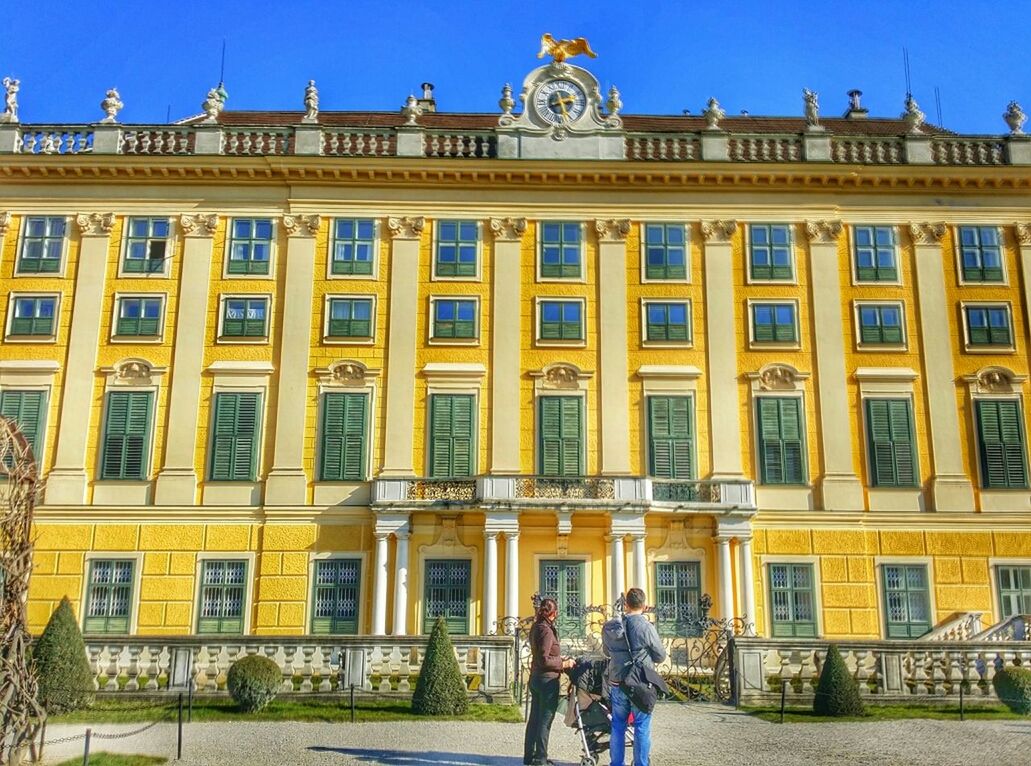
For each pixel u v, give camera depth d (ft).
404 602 113.29
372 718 72.38
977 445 121.29
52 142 126.31
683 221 126.93
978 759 59.93
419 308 123.65
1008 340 124.16
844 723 71.51
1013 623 104.06
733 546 116.57
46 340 121.60
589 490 114.62
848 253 126.41
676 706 79.61
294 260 124.47
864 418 121.70
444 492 115.44
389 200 126.72
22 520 57.36
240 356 121.90
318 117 150.41
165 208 125.80
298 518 117.19
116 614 114.93
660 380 122.01
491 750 61.52
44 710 56.75
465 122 147.54
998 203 128.16
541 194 127.24
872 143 128.47
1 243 123.95
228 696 78.18
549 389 121.39
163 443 119.44
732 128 147.33
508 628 109.50
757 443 120.57
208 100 129.49
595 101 129.18
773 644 81.05
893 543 118.21
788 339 123.54
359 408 120.47
